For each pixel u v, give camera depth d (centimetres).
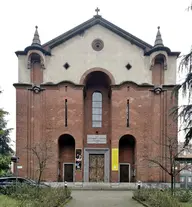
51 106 3459
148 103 3472
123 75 3569
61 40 3597
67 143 3647
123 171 3634
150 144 3409
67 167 3612
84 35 3631
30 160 3356
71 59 3588
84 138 3691
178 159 3111
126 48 3616
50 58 3581
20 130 3397
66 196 2108
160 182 3325
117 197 2353
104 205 1861
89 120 3756
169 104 3434
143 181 3353
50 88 3484
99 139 3719
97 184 3328
